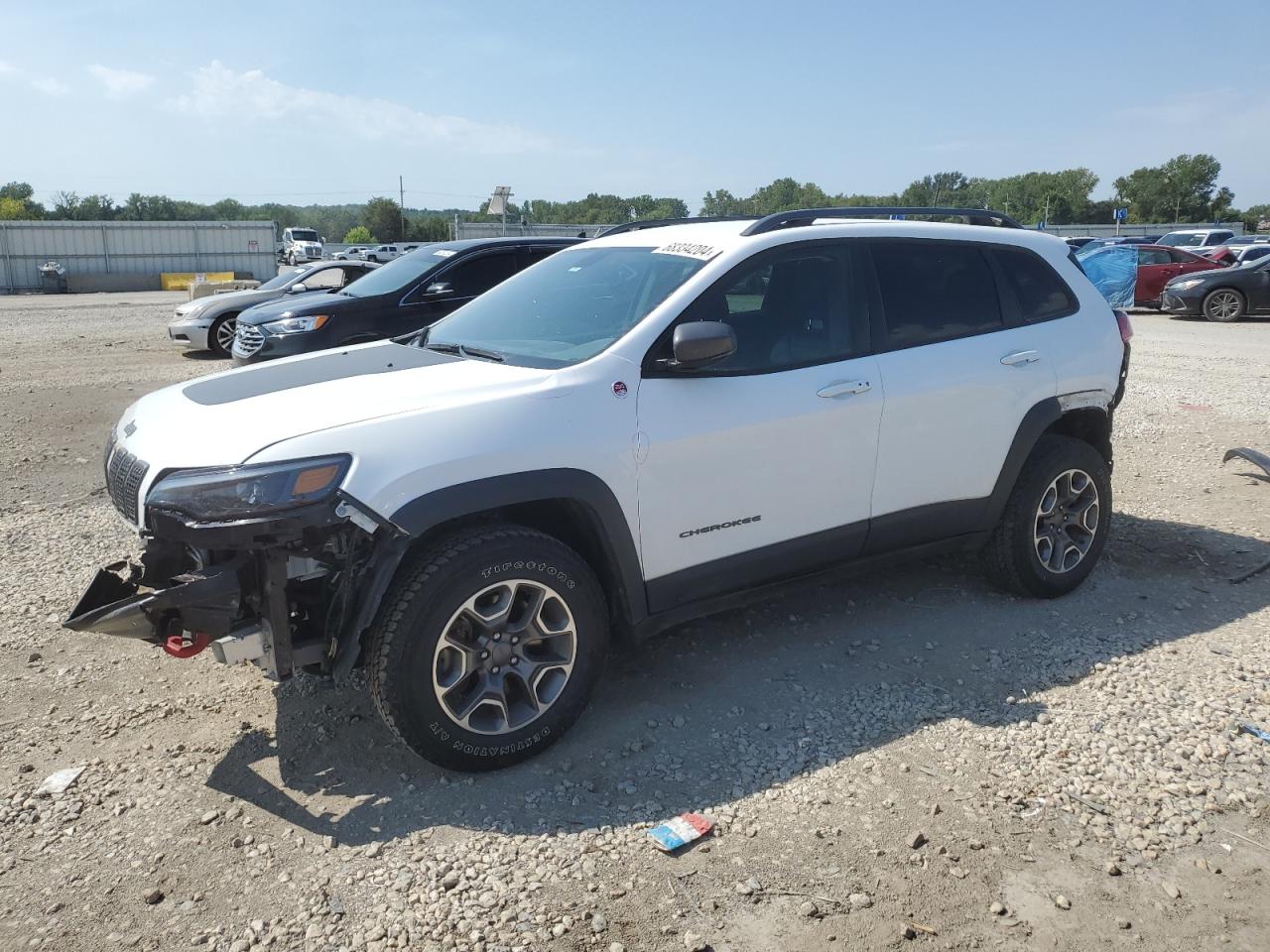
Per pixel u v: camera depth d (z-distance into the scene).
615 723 3.62
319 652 3.15
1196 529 5.79
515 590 3.24
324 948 2.49
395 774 3.28
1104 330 4.80
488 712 3.28
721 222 4.38
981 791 3.14
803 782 3.21
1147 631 4.38
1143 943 2.49
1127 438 8.16
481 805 3.10
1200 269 20.78
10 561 5.38
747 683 3.92
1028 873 2.76
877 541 4.16
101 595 3.12
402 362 3.86
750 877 2.75
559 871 2.78
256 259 43.31
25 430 8.77
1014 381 4.38
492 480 3.15
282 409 3.24
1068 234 64.75
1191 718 3.58
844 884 2.71
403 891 2.70
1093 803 3.07
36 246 39.69
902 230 4.29
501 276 9.73
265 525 2.85
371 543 3.07
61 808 3.10
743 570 3.79
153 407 3.59
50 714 3.70
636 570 3.52
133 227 41.12
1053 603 4.71
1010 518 4.54
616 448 3.38
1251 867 2.78
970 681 3.91
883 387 4.01
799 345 3.89
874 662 4.09
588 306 3.93
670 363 3.54
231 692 3.88
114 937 2.53
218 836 2.95
